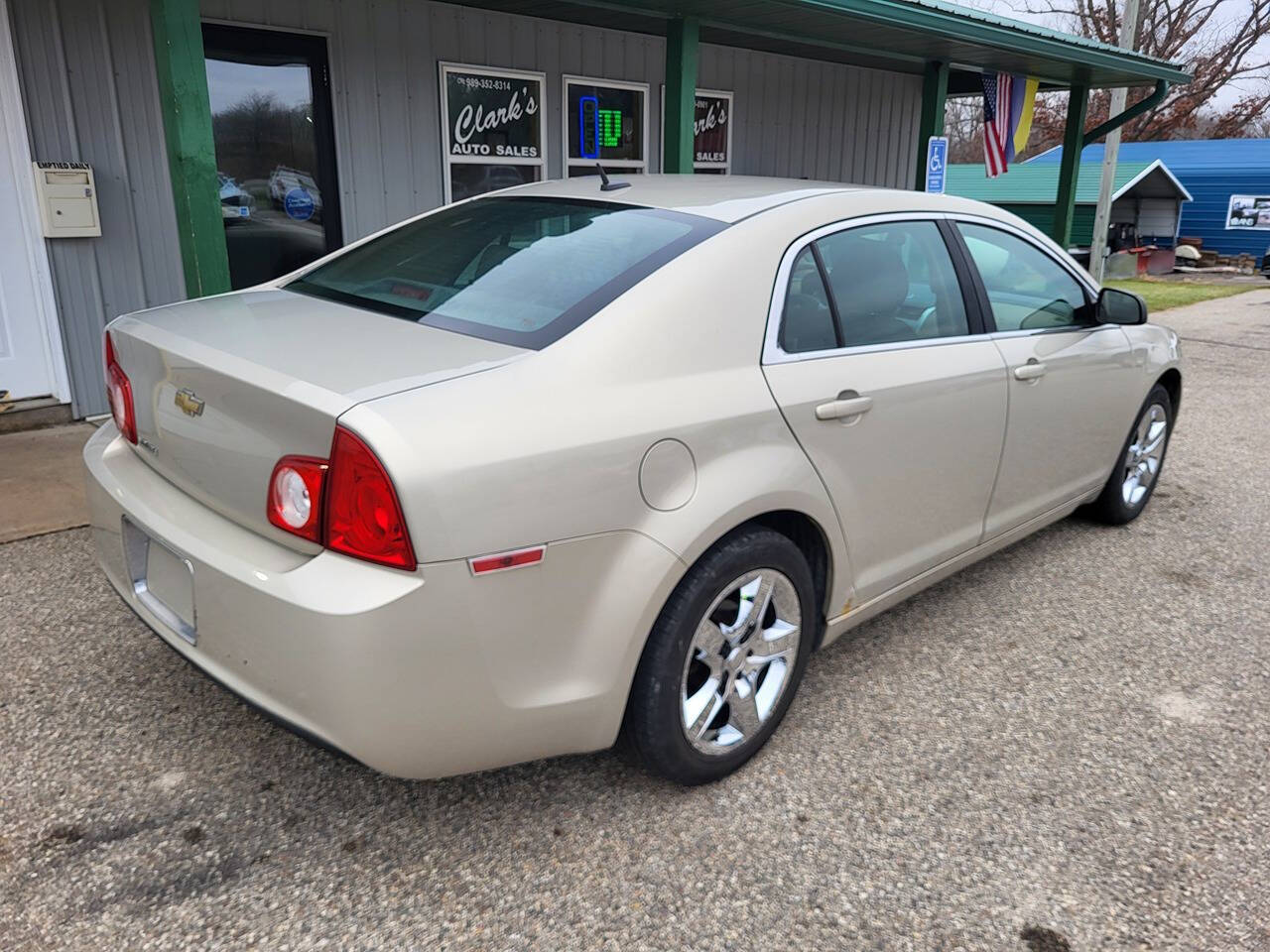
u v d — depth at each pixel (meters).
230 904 2.18
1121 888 2.33
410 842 2.41
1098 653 3.51
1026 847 2.47
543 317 2.41
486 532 2.00
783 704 2.81
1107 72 10.09
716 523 2.38
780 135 10.05
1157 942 2.17
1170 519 4.98
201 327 2.53
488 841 2.42
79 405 5.91
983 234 3.57
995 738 2.94
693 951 2.11
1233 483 5.65
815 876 2.34
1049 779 2.75
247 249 6.48
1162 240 25.47
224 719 2.87
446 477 1.95
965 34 7.88
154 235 6.03
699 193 3.04
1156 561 4.39
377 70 6.83
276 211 6.57
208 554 2.15
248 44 6.21
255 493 2.16
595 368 2.27
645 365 2.35
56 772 2.61
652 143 8.81
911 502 3.12
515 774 2.69
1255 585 4.14
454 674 2.04
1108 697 3.20
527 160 7.91
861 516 2.91
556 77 7.91
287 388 2.05
